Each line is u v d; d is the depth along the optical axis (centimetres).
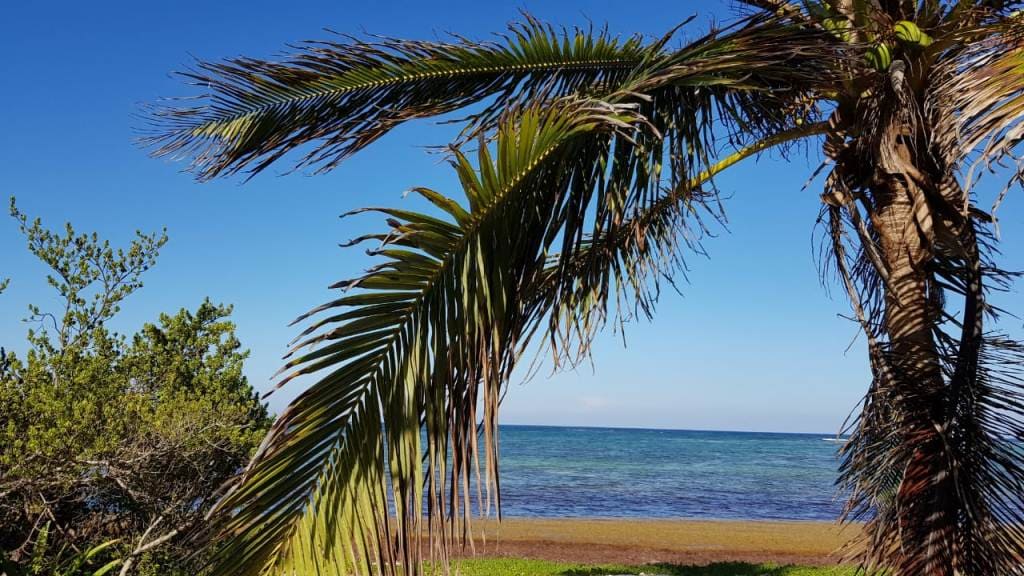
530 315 375
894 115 360
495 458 247
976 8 345
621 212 346
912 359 350
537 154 281
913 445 329
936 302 380
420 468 244
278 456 237
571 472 5241
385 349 250
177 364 1011
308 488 250
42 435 766
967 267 362
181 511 821
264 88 382
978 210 380
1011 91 240
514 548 1892
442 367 254
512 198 278
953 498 313
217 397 964
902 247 363
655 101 364
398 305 249
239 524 239
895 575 328
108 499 862
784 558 1767
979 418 328
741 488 4162
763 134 402
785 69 351
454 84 402
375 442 249
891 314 365
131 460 804
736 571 1438
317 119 400
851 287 390
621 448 8944
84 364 905
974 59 278
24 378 880
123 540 852
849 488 355
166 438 832
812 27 363
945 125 287
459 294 257
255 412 1023
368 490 247
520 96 403
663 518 2733
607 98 315
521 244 296
